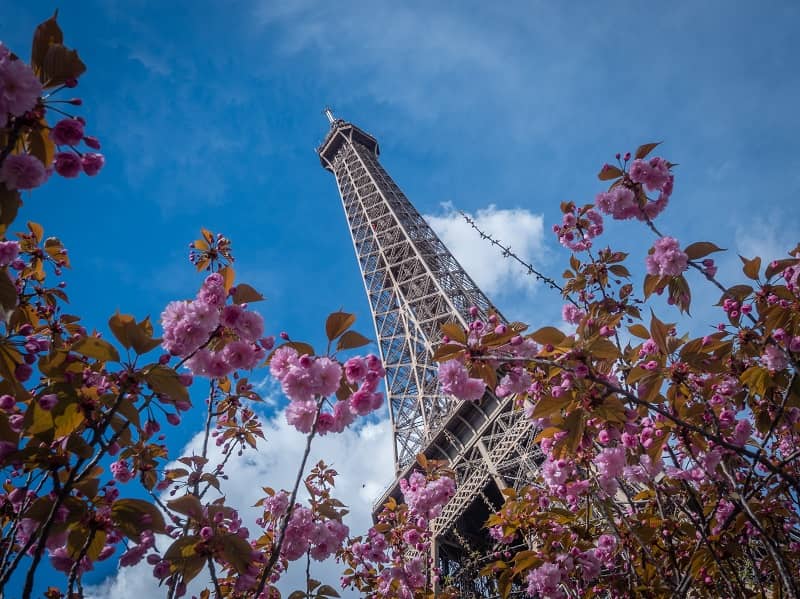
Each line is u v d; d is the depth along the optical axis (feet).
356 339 17.52
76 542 14.82
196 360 17.03
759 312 22.57
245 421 26.96
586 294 29.07
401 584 32.40
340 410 18.08
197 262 28.63
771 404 22.99
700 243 21.12
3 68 12.16
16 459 14.12
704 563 21.54
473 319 20.26
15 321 20.12
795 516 25.27
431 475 32.63
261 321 16.90
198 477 22.33
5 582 12.65
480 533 127.24
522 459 110.63
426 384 167.63
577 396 17.90
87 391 16.08
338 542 22.84
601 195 23.62
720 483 22.48
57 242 27.89
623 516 25.00
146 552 19.88
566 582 25.73
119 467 21.65
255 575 16.87
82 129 14.43
